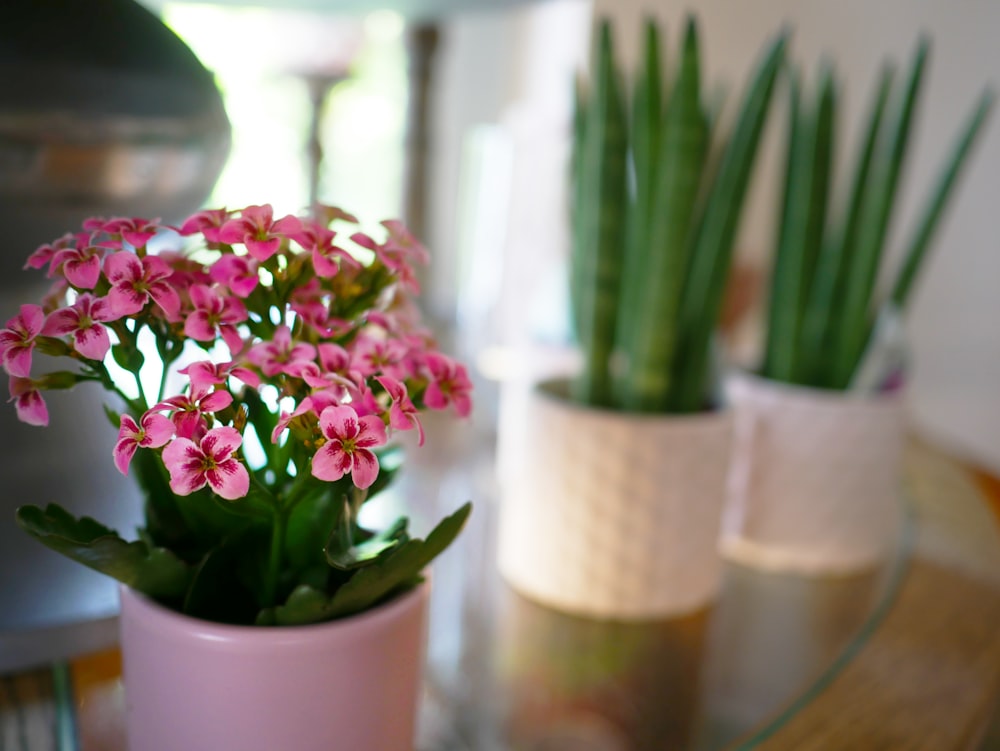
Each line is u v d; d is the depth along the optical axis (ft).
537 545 1.60
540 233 2.41
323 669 0.95
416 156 3.13
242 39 3.58
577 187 1.80
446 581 1.67
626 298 1.70
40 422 0.93
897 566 1.86
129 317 0.92
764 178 3.61
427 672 1.41
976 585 1.77
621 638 1.54
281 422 0.88
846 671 1.44
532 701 1.36
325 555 0.92
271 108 3.92
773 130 3.57
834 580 1.81
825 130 1.79
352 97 4.36
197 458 0.86
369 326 1.07
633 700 1.38
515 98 4.33
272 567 0.96
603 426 1.52
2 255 1.19
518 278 2.49
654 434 1.51
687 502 1.55
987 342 3.48
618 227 1.60
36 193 1.14
